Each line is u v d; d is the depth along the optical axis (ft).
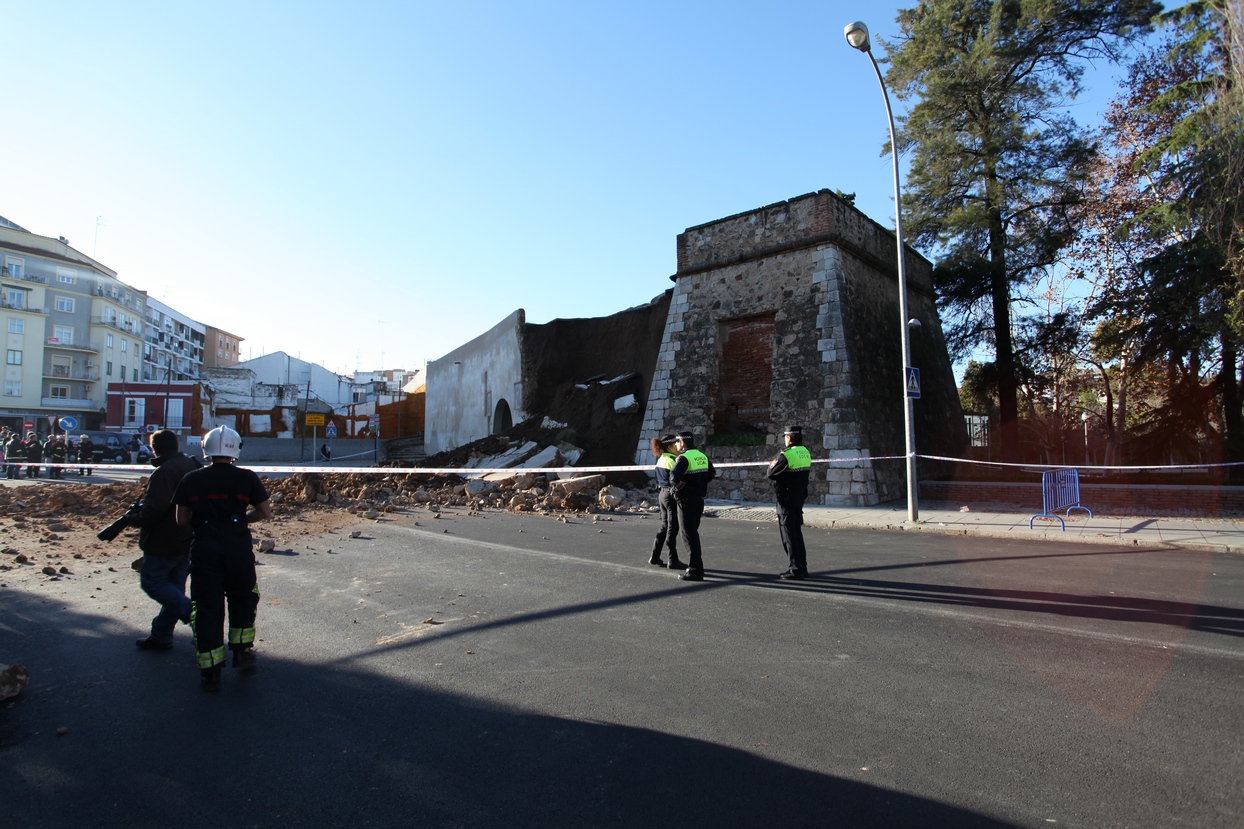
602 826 9.23
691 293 67.67
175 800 10.04
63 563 27.35
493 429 119.55
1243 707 12.94
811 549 32.22
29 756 11.44
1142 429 65.26
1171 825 9.04
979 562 28.22
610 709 13.17
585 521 42.73
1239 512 42.55
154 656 16.49
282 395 225.97
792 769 10.75
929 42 71.56
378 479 62.23
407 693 14.06
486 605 20.98
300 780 10.60
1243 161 47.75
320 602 21.39
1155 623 18.69
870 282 63.98
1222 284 50.24
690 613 20.02
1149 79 66.28
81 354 205.26
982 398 84.38
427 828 9.24
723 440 62.08
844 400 54.95
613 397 83.61
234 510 15.07
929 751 11.30
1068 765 10.76
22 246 192.03
